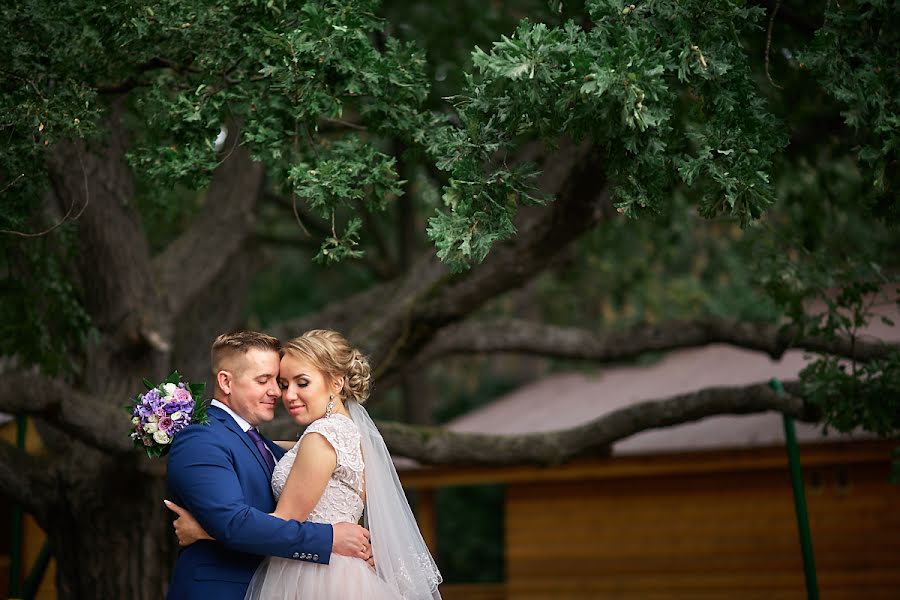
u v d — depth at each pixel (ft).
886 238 35.50
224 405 15.30
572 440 24.35
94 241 23.30
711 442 33.04
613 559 36.47
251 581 14.56
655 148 13.15
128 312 24.00
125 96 22.75
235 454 14.71
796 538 33.58
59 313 21.81
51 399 20.21
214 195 27.91
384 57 15.69
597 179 20.07
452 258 13.32
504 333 29.48
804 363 36.42
